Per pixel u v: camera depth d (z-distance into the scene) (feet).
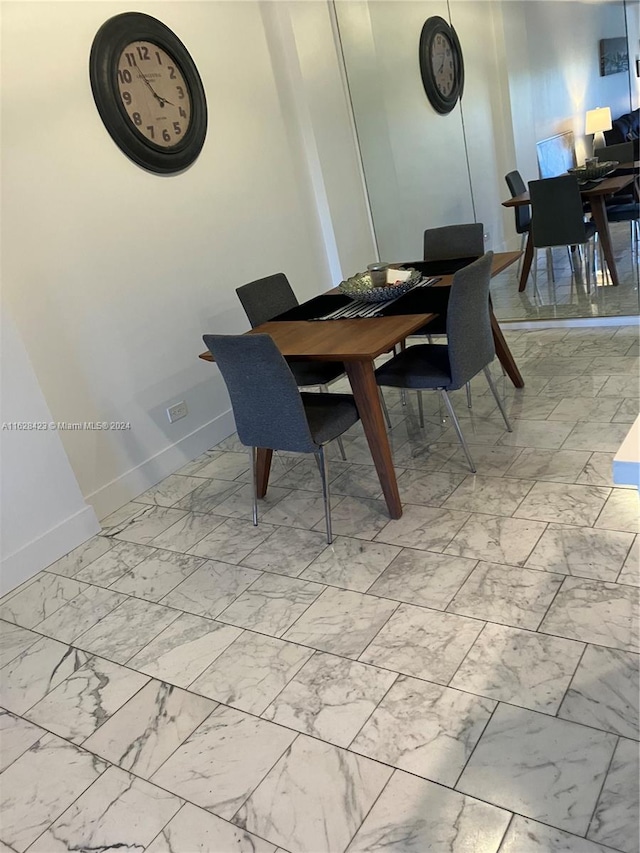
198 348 12.84
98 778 6.13
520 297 15.20
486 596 7.30
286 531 9.55
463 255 12.46
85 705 7.05
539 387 12.19
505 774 5.31
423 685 6.34
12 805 6.03
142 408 11.84
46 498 9.94
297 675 6.82
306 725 6.20
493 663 6.40
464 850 4.83
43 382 10.27
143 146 11.37
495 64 13.56
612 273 13.96
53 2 10.03
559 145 13.41
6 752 6.63
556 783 5.15
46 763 6.41
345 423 8.98
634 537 7.73
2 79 9.49
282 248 14.82
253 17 13.71
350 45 15.47
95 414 11.03
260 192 14.10
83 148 10.57
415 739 5.79
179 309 12.39
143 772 6.09
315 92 14.92
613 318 14.25
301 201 15.31
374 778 5.53
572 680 6.02
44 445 9.84
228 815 5.49
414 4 14.15
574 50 12.57
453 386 9.36
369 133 16.14
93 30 10.60
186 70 12.10
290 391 8.30
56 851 5.50
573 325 14.76
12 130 9.65
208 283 12.98
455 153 14.90
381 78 15.29
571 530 8.08
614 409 10.78
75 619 8.57
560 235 14.15
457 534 8.52
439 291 10.23
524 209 14.39
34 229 10.01
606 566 7.36
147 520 10.78
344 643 7.11
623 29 12.01
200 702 6.76
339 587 8.03
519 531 8.29
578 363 12.86
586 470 9.25
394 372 9.89
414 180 15.90
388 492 9.10
